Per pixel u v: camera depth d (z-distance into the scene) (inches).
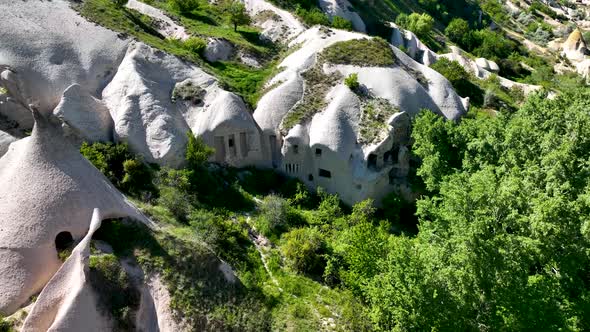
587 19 5654.5
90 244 1070.4
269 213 1493.6
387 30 3326.8
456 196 1093.8
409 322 996.6
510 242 997.8
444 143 1594.5
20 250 1030.4
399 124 1717.5
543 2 5920.3
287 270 1333.7
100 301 996.6
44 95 1689.2
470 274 978.7
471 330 988.6
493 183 1147.3
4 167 1197.1
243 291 1156.5
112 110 1684.3
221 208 1513.3
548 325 959.0
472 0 5300.2
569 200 1176.2
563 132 1470.2
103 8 2014.0
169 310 1048.2
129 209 1184.8
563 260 1101.1
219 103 1701.5
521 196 1139.3
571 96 1628.9
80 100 1624.0
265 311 1139.9
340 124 1702.8
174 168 1599.4
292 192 1686.8
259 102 1843.0
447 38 4101.9
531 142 1439.5
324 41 2076.8
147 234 1138.0
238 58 2150.6
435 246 1083.9
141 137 1619.1
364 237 1241.4
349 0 3629.4
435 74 2074.3
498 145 1481.3
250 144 1726.1
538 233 1073.5
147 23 2244.1
